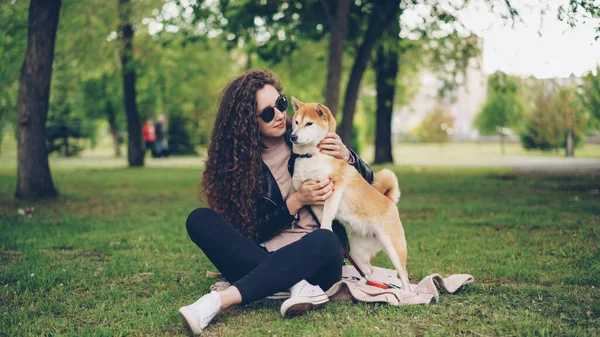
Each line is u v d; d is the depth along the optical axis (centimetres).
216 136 342
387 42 1177
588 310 296
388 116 1900
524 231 573
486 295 329
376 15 1112
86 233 583
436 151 3409
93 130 3416
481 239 534
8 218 677
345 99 1185
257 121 328
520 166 1728
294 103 385
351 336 259
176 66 2036
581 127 2373
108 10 1371
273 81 341
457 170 1582
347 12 1006
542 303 311
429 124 4178
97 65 1625
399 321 282
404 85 2395
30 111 866
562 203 780
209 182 344
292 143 350
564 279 368
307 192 321
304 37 1220
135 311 306
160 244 525
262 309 304
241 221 328
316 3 1120
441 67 1520
